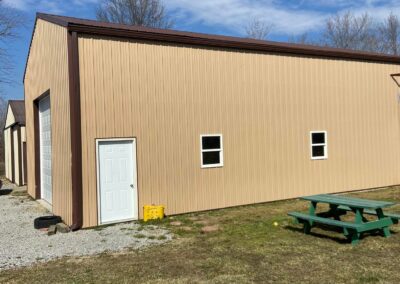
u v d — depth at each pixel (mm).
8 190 19547
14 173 23719
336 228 9422
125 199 11047
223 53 12656
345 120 15117
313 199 9109
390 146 16219
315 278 6367
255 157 13156
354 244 8070
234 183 12750
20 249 8648
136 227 10289
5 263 7750
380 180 15914
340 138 14984
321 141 14617
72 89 10242
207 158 12344
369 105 15727
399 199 13375
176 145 11789
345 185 15039
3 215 12633
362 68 15594
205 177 12258
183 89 11922
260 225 10055
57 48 11484
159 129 11516
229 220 10789
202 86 12258
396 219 8625
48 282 6668
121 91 10930
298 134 14047
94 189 10523
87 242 9023
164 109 11602
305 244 8242
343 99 15094
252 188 13078
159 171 11500
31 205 14453
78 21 11102
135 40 11180
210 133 12352
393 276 6324
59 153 11648
